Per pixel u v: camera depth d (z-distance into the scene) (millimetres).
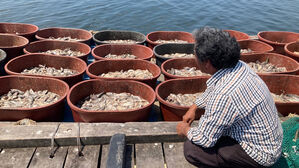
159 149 2395
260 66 4277
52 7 10227
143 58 4266
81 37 5430
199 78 3473
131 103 3215
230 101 1541
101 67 3873
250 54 4418
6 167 2129
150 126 2488
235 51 1548
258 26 9070
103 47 4492
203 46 1568
